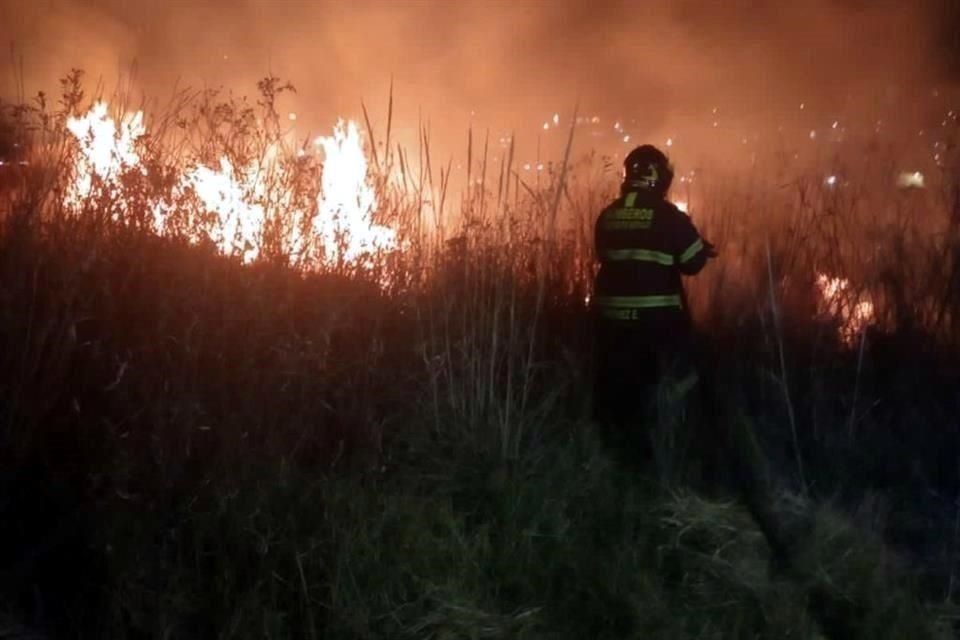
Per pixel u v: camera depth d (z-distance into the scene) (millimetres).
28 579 5414
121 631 5133
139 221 6172
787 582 5668
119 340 5816
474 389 6605
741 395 7168
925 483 6746
